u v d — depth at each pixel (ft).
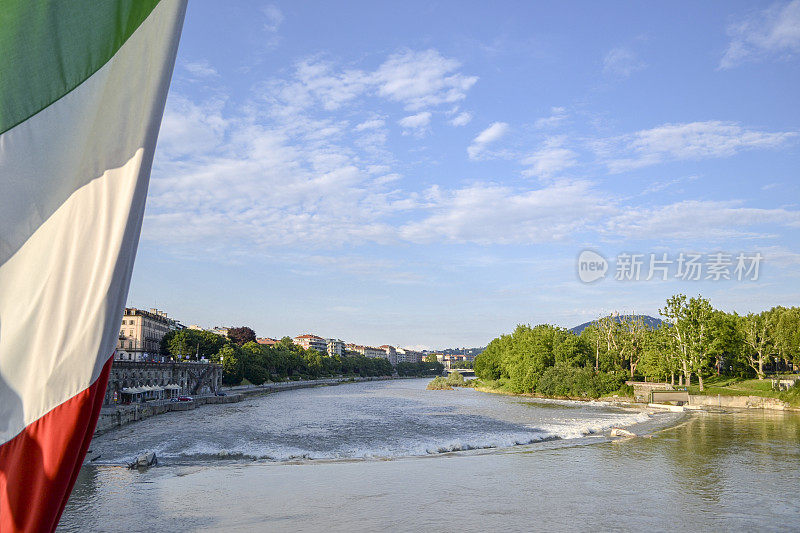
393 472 110.63
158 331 613.11
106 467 121.90
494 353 595.47
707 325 350.64
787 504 82.84
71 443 12.34
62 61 13.44
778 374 398.62
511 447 146.92
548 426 208.54
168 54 14.07
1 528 11.96
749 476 103.81
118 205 13.28
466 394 482.69
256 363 566.36
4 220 12.86
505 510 80.48
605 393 387.34
